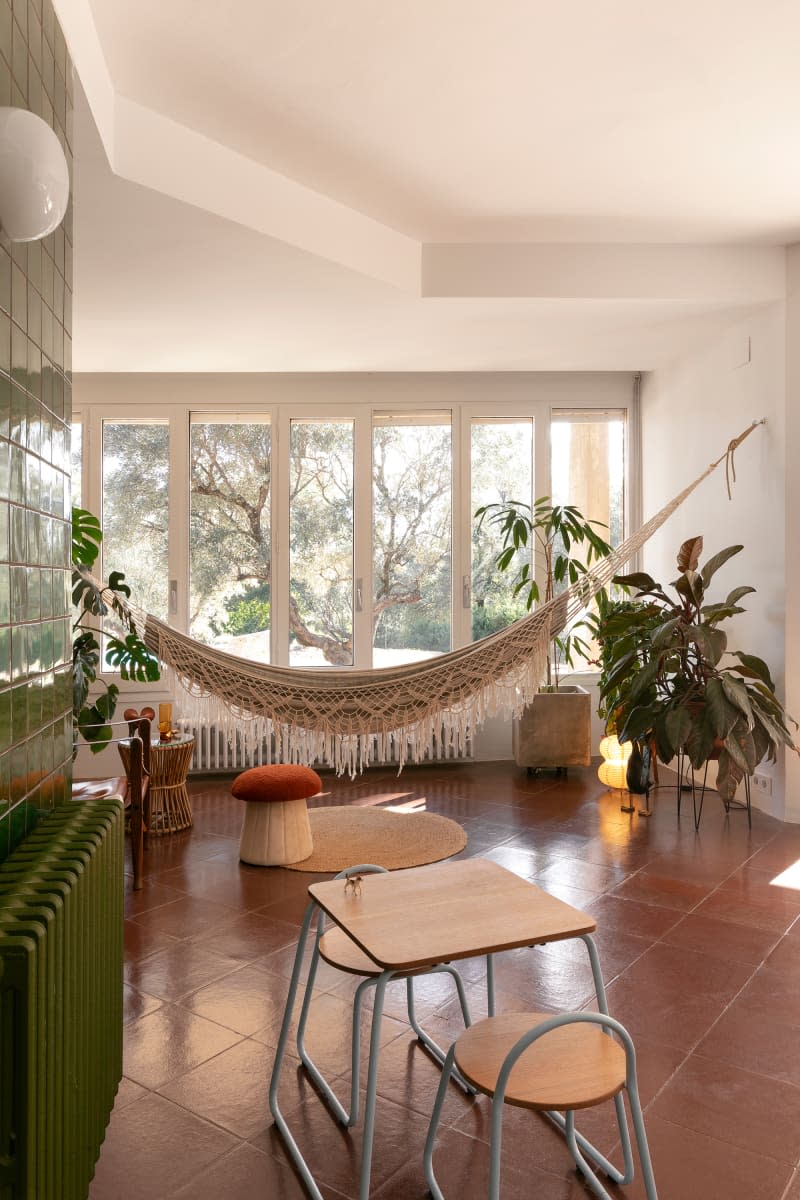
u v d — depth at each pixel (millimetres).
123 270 3441
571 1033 1528
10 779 1445
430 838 3873
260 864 3547
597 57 2447
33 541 1589
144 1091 1980
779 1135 1800
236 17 2246
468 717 2613
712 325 4383
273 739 5262
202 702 2436
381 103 2682
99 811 1747
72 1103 1336
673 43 2387
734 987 2465
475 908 1713
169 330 4289
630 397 5688
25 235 1355
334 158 3035
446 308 3992
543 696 5125
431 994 2449
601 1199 1608
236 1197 1635
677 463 5152
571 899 3150
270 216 3104
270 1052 2148
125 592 3783
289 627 5551
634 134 2900
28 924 1144
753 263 3975
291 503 5555
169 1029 2254
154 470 5465
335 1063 2098
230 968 2607
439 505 5637
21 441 1504
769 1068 2053
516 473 5660
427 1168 1632
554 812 4359
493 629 5645
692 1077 2016
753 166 3150
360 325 4246
